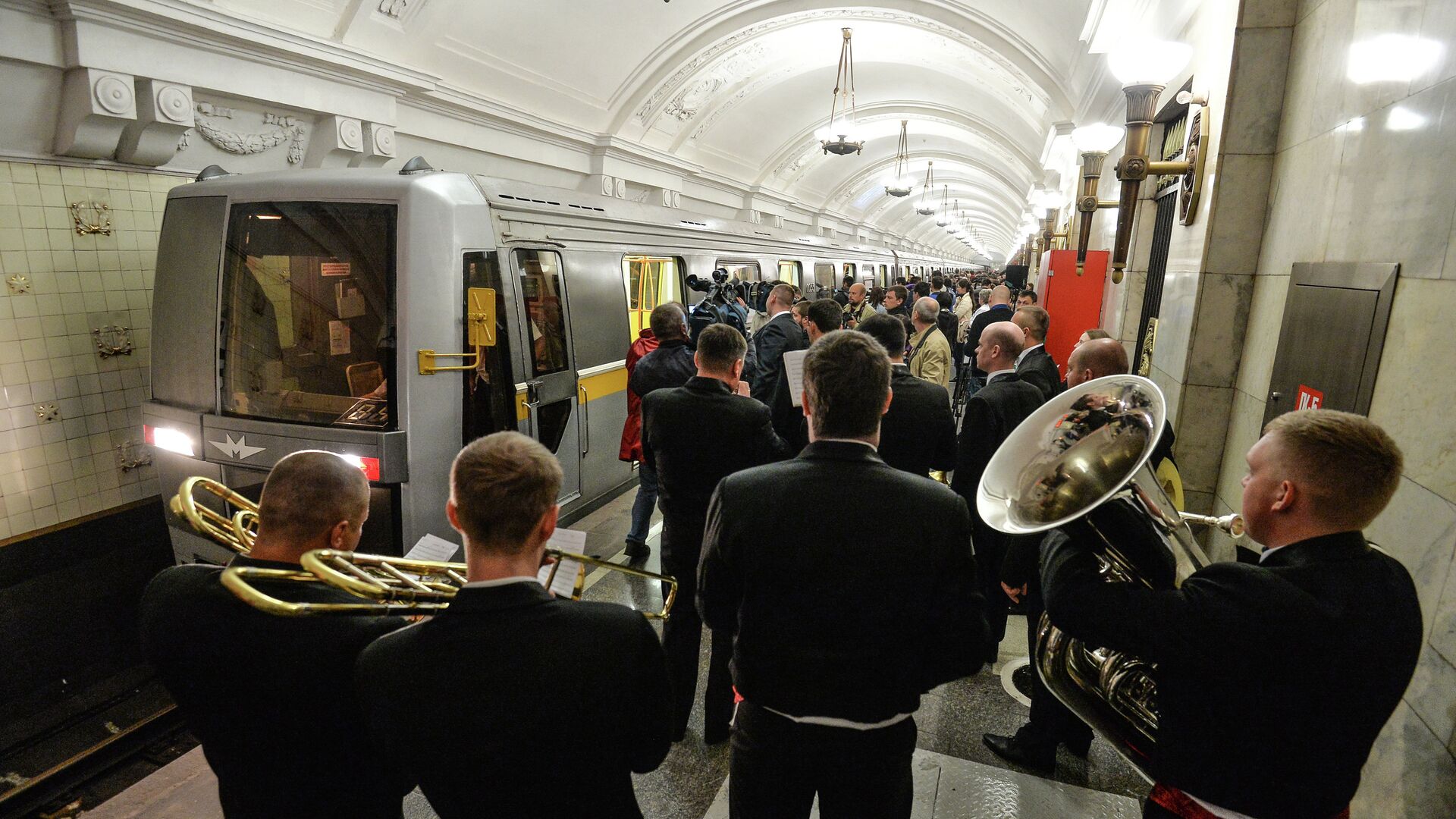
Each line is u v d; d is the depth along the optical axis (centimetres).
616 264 557
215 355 362
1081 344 272
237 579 117
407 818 234
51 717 353
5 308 432
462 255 362
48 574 452
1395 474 113
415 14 650
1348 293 211
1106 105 727
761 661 149
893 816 154
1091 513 132
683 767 255
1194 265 327
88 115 446
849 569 142
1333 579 113
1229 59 296
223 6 507
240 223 356
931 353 548
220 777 138
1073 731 249
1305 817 118
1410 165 184
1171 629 118
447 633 111
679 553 255
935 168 2473
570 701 111
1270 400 267
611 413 544
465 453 117
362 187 340
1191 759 125
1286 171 280
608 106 1002
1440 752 152
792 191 1866
